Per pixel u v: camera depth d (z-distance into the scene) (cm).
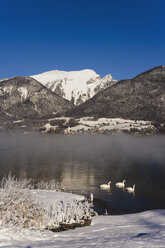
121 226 2000
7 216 1739
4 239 1505
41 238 1596
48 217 2044
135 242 1420
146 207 3100
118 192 3894
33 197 2203
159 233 1658
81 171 5981
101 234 1739
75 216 2194
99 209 2958
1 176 5122
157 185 4475
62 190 3881
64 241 1517
